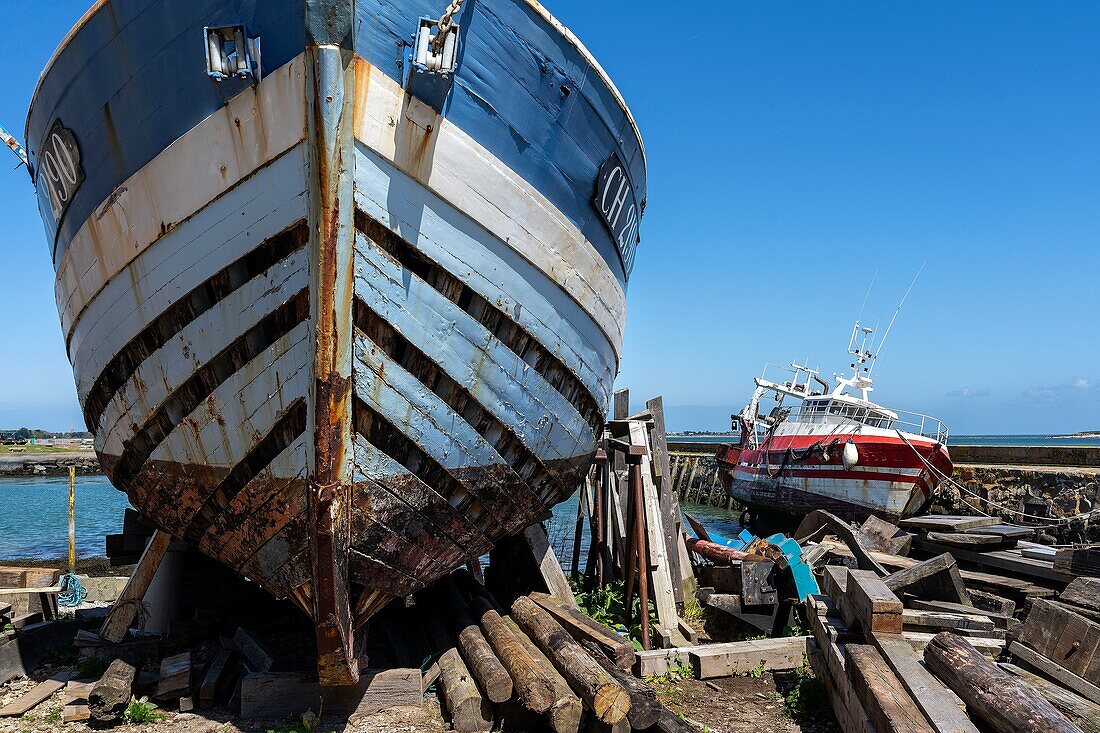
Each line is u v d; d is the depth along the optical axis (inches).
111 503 1176.8
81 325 212.7
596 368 241.3
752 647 244.7
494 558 366.9
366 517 185.6
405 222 174.7
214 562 293.6
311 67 151.3
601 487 353.4
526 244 196.4
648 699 173.8
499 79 182.4
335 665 186.4
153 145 176.9
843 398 741.9
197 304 181.8
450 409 192.9
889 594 185.8
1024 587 280.4
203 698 202.2
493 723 189.9
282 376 174.1
